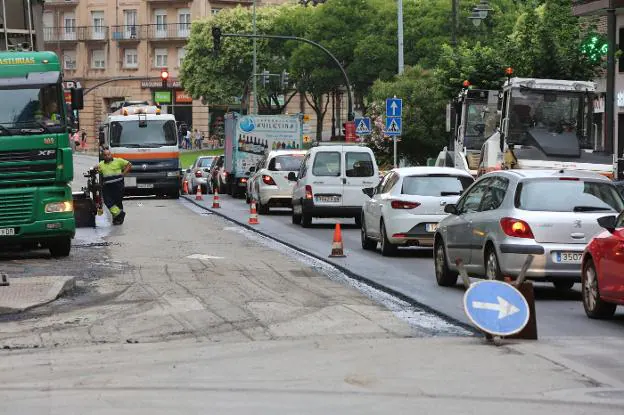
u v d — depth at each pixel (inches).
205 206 2822.3
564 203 1058.1
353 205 2062.0
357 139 3316.9
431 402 599.2
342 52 5595.5
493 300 810.8
